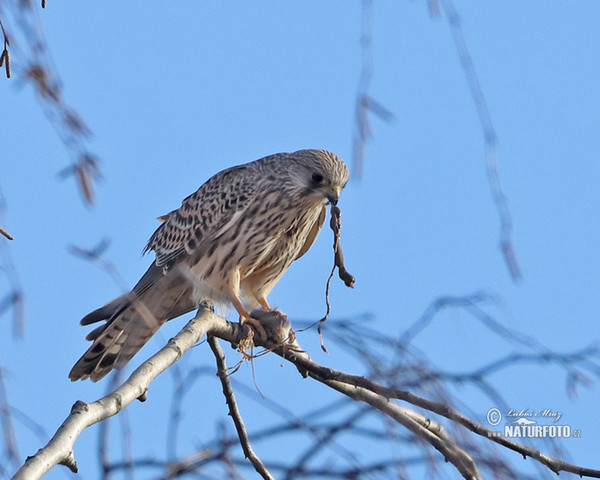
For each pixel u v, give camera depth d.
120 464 5.19
